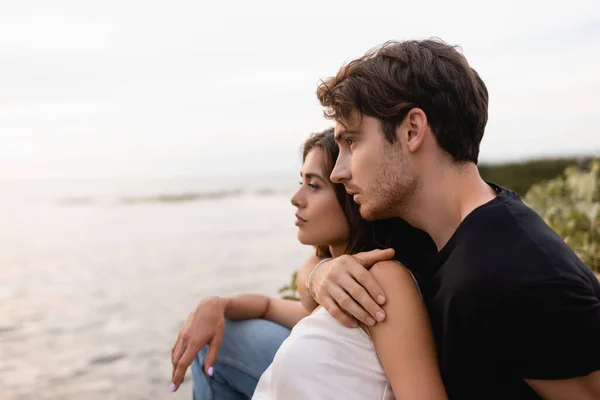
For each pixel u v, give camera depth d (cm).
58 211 2980
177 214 2589
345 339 163
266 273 1073
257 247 1448
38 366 559
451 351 144
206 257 1301
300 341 166
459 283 139
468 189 154
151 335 674
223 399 240
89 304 849
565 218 396
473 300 135
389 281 157
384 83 153
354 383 161
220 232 1814
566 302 127
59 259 1319
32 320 759
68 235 1831
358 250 203
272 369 170
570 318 126
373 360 161
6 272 1152
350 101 157
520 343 131
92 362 572
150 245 1541
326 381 161
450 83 152
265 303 251
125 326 718
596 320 127
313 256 242
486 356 138
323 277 172
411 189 156
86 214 2745
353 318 162
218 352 240
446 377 148
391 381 154
